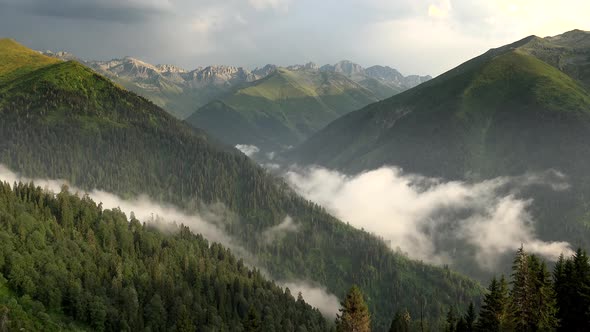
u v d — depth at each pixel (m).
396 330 132.38
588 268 78.50
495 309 84.94
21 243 141.38
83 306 129.75
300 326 178.50
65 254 147.00
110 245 173.88
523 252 78.94
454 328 107.12
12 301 115.50
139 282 156.75
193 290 173.25
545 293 75.94
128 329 132.62
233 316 172.25
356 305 81.75
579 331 76.69
